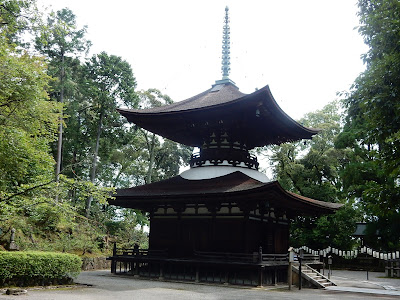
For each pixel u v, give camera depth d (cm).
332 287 2591
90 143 5672
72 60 5203
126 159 6569
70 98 5450
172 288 2217
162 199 2841
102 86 5128
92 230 4169
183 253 2891
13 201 2127
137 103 5297
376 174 4472
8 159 1922
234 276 2595
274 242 3053
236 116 2930
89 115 5506
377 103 1516
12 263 1927
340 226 4947
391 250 4909
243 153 3200
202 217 2877
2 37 1945
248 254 2467
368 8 1867
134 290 2067
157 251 2944
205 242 2825
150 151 6419
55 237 3691
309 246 5169
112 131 5422
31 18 1961
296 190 5559
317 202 3159
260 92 2616
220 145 3159
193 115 2975
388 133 1532
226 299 1808
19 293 1742
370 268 4966
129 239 4769
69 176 5531
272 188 2378
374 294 2275
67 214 2394
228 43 3838
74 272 2294
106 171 6538
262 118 2984
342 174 4825
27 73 1833
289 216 3350
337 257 5278
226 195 2556
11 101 1869
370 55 1752
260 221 2888
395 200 1706
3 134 1841
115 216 5500
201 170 3102
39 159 2202
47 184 2100
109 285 2284
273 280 2553
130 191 3075
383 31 1570
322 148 5419
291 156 5612
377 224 4909
